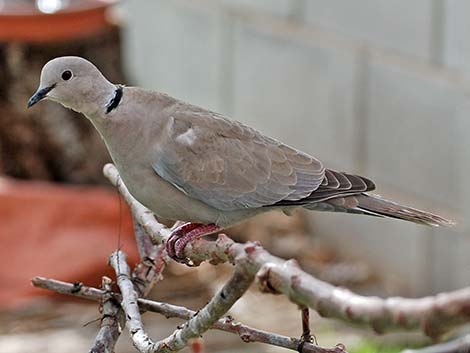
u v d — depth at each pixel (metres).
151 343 5.77
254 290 13.57
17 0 13.94
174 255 6.84
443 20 13.10
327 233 15.08
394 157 14.07
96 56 14.09
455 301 3.65
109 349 6.32
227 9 16.31
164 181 7.37
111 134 7.27
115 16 14.88
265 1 15.66
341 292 4.00
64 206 12.85
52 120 13.80
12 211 12.80
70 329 12.49
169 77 17.72
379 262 14.39
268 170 7.62
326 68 14.88
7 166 13.91
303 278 4.11
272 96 15.82
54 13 13.49
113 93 7.26
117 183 7.60
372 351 11.77
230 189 7.52
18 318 12.70
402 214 7.66
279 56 15.59
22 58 13.59
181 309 6.34
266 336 5.95
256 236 15.09
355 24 14.34
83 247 12.81
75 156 13.96
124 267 6.59
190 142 7.41
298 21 15.22
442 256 13.52
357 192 7.73
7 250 12.81
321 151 15.20
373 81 14.21
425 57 13.41
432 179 13.56
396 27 13.76
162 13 17.64
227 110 16.66
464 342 5.03
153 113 7.35
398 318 3.74
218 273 14.01
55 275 12.76
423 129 13.59
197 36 16.95
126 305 6.18
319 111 15.10
